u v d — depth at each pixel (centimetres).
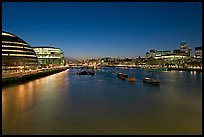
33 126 2781
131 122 2992
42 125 2827
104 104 4200
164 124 2908
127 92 5909
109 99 4766
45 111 3566
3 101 4328
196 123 2950
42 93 5491
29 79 8931
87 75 14112
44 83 8038
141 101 4544
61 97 4962
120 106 4025
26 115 3291
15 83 7425
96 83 8519
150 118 3197
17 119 3072
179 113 3497
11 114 3325
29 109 3678
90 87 7081
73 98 4856
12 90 5816
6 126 2762
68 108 3816
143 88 6881
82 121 3031
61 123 2923
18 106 3888
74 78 11200
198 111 3628
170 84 8300
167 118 3200
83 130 2658
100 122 2983
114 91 6103
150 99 4794
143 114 3428
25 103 4159
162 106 4038
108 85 7769
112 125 2855
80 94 5472
